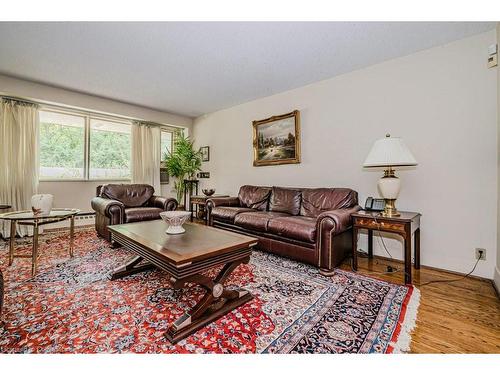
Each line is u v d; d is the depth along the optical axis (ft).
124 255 8.70
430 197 8.06
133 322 4.69
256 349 3.99
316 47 8.21
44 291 5.93
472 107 7.31
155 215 11.10
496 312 5.19
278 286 6.36
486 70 7.10
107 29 7.31
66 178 13.69
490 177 7.03
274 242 8.51
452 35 7.36
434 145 7.97
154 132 16.76
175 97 13.57
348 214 7.63
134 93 12.98
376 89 9.29
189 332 4.32
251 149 14.16
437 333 4.46
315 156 11.19
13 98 11.62
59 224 13.20
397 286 6.42
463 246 7.47
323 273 7.13
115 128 15.69
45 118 13.12
